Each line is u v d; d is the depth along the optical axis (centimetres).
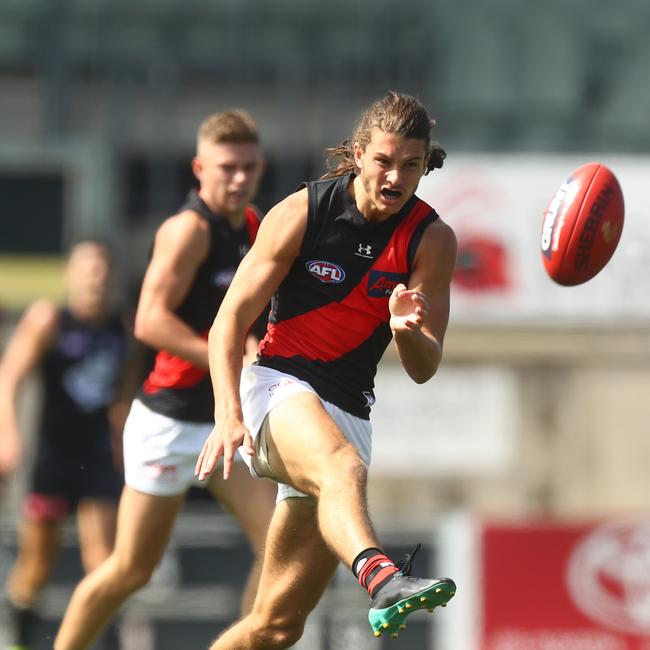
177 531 3002
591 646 3072
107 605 1941
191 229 1952
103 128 4584
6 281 3925
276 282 1486
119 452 2662
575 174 1592
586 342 3744
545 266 1600
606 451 3741
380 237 1478
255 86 4653
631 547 3094
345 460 1402
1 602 2836
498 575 3072
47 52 4641
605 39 4762
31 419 3450
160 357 1961
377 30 4744
